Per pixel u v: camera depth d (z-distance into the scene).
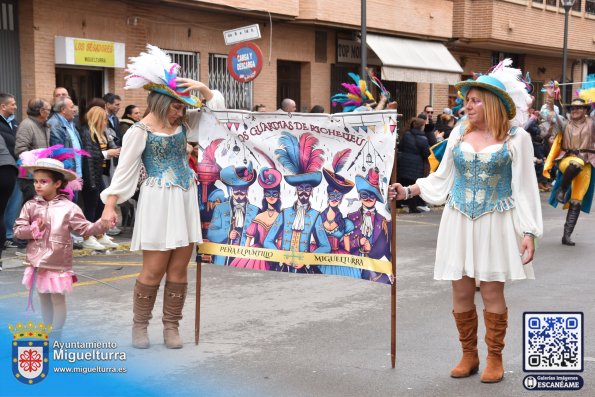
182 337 6.45
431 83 23.50
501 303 5.42
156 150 5.89
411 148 15.50
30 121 9.94
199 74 17.39
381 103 7.03
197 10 17.00
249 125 6.04
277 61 19.73
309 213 5.90
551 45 28.78
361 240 5.70
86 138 10.72
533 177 5.29
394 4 21.20
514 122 5.48
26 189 9.89
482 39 25.34
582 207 11.81
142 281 6.00
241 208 6.12
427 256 10.74
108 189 5.85
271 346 6.21
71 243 6.02
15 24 13.63
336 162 5.77
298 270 5.94
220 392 5.12
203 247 6.21
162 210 5.88
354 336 6.54
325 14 19.02
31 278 5.95
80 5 14.43
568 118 12.20
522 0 26.62
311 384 5.32
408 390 5.23
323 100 20.83
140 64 5.85
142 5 15.81
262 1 17.27
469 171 5.32
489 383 5.40
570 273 9.51
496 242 5.30
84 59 14.37
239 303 7.70
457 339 6.49
